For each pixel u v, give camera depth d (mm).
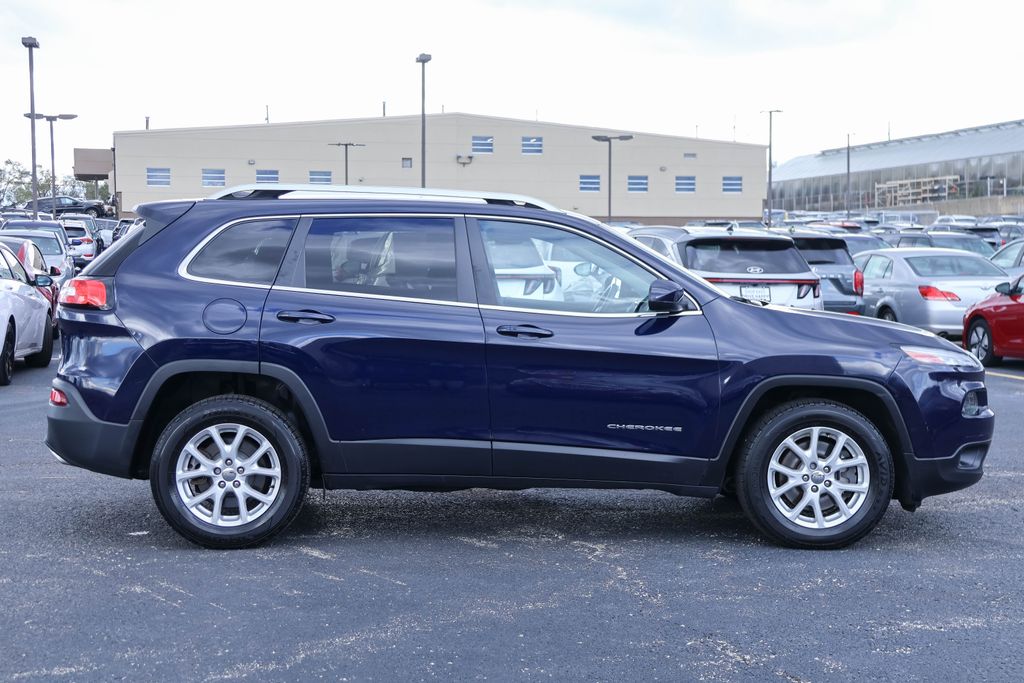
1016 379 13102
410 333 5633
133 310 5660
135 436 5641
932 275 16516
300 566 5516
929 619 4820
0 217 38781
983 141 95812
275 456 5691
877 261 17625
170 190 73750
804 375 5742
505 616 4812
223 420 5645
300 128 74875
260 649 4395
